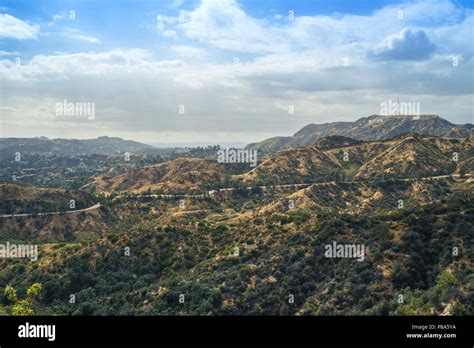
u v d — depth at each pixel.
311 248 65.50
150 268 84.50
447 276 50.31
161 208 184.88
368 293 51.31
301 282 59.09
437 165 199.38
